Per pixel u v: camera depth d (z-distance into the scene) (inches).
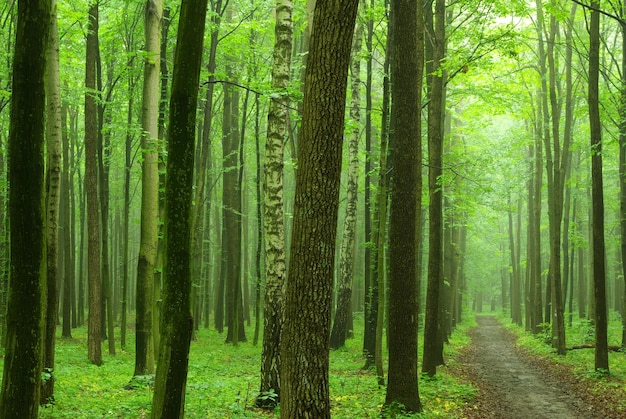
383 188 475.2
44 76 203.8
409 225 417.7
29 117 199.6
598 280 631.8
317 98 228.4
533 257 1344.7
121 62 749.9
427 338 586.6
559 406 507.2
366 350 727.1
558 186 873.5
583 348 901.2
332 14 226.4
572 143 1012.5
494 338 1368.1
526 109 1016.9
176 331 225.9
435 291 587.5
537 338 1126.4
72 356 682.8
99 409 388.5
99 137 748.0
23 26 198.8
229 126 994.1
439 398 486.0
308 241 227.9
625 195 784.3
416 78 420.2
